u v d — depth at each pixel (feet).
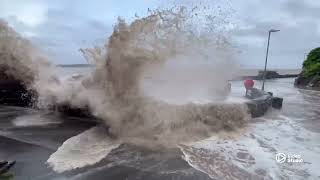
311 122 30.78
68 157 18.60
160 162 18.28
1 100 33.60
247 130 26.37
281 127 28.19
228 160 19.10
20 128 24.39
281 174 17.34
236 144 22.34
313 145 22.80
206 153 20.13
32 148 19.92
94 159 18.39
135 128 23.15
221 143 22.38
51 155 18.80
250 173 17.30
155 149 20.39
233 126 26.43
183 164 18.08
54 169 16.94
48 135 22.65
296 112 36.96
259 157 19.83
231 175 16.92
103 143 21.15
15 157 18.44
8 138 21.83
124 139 21.98
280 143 23.00
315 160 19.62
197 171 17.17
